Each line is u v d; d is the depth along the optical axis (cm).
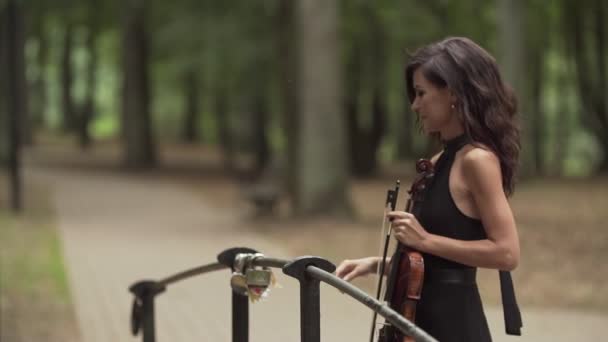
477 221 322
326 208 1977
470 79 321
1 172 3203
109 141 5478
